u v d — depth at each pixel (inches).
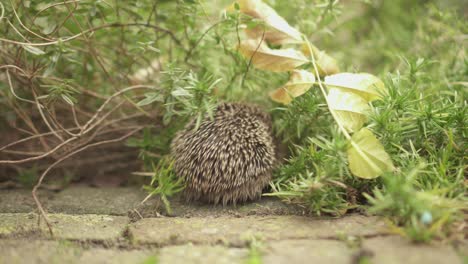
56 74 35.3
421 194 26.5
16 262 26.4
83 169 38.3
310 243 27.6
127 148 38.5
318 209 29.5
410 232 26.6
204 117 33.4
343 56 43.4
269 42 33.8
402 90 32.5
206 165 31.8
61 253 27.3
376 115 30.6
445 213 26.8
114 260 26.8
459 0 43.0
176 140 33.7
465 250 26.2
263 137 33.2
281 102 33.1
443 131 31.3
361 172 29.0
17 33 32.4
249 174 32.0
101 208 32.4
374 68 44.4
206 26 35.9
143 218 31.2
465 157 30.9
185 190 32.8
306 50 35.0
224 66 37.6
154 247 28.0
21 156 37.3
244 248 27.6
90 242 28.5
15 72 33.1
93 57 35.8
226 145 32.1
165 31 35.0
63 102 35.8
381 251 26.4
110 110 36.1
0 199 33.7
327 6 35.8
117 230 29.6
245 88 36.8
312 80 32.4
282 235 28.4
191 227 29.6
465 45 38.1
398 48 42.3
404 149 31.8
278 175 33.2
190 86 31.5
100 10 33.0
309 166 31.9
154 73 37.6
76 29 34.2
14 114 35.3
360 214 30.3
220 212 31.7
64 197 34.3
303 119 33.4
